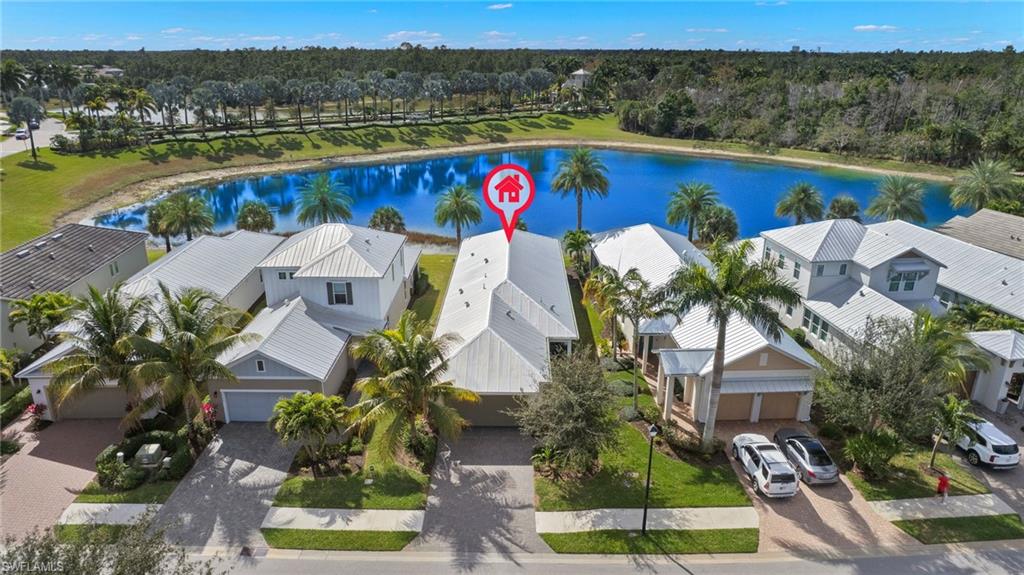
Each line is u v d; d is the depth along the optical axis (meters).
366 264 39.03
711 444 29.44
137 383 27.62
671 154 125.25
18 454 29.55
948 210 85.06
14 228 69.50
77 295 42.38
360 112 151.62
